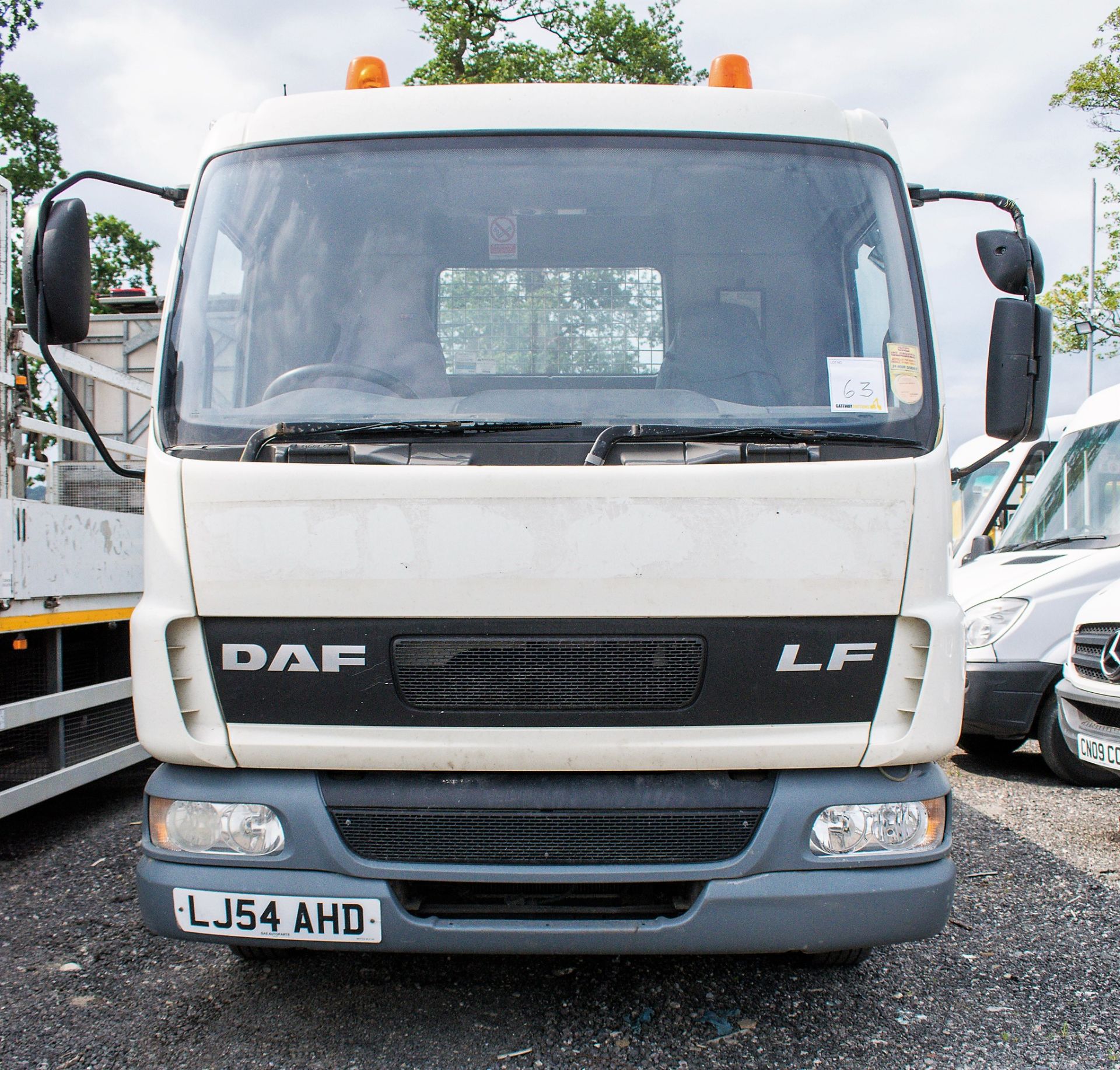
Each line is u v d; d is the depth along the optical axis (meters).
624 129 3.11
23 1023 3.02
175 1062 2.80
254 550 2.61
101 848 4.67
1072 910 3.94
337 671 2.61
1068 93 21.91
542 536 2.57
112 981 3.31
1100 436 7.16
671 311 3.02
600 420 2.80
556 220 3.07
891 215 3.10
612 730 2.61
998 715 6.20
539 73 24.08
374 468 2.59
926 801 2.70
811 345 2.97
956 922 3.83
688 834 2.64
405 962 3.47
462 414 2.84
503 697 2.60
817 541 2.61
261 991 3.24
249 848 2.66
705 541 2.59
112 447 5.30
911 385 2.87
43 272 2.80
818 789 2.66
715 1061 2.81
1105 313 23.05
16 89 24.78
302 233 3.06
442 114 3.12
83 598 4.43
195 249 3.01
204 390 2.85
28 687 4.20
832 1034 2.97
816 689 2.63
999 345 2.96
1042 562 6.55
